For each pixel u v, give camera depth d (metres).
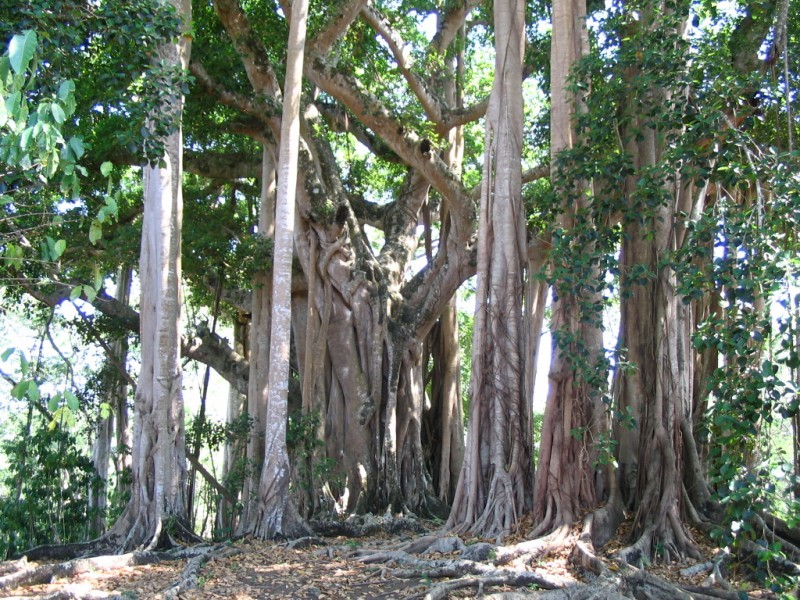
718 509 12.02
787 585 8.56
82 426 25.39
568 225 12.80
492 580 9.81
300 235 19.23
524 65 20.06
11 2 9.09
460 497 13.34
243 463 18.48
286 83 15.02
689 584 10.18
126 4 9.85
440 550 12.04
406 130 18.20
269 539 13.91
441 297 19.95
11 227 11.16
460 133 22.12
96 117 17.81
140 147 10.42
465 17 21.70
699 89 11.31
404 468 19.08
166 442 14.07
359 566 11.43
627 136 13.33
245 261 19.70
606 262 11.20
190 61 18.23
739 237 8.30
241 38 18.03
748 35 15.05
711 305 14.18
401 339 19.45
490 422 13.48
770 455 7.11
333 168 19.80
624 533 11.93
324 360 18.89
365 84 19.86
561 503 12.05
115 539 13.57
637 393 12.65
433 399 21.64
